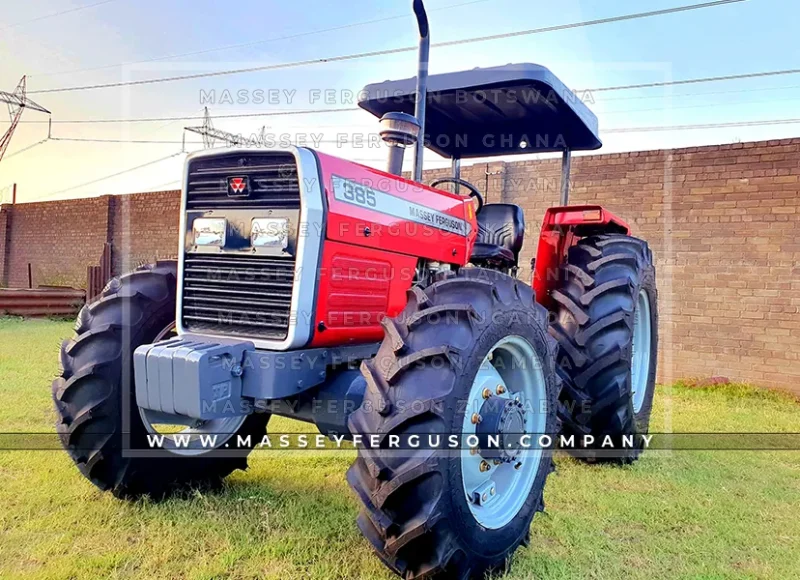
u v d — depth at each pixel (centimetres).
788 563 217
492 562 198
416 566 180
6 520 232
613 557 219
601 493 284
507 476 222
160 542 216
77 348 241
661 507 266
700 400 518
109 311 244
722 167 569
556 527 244
